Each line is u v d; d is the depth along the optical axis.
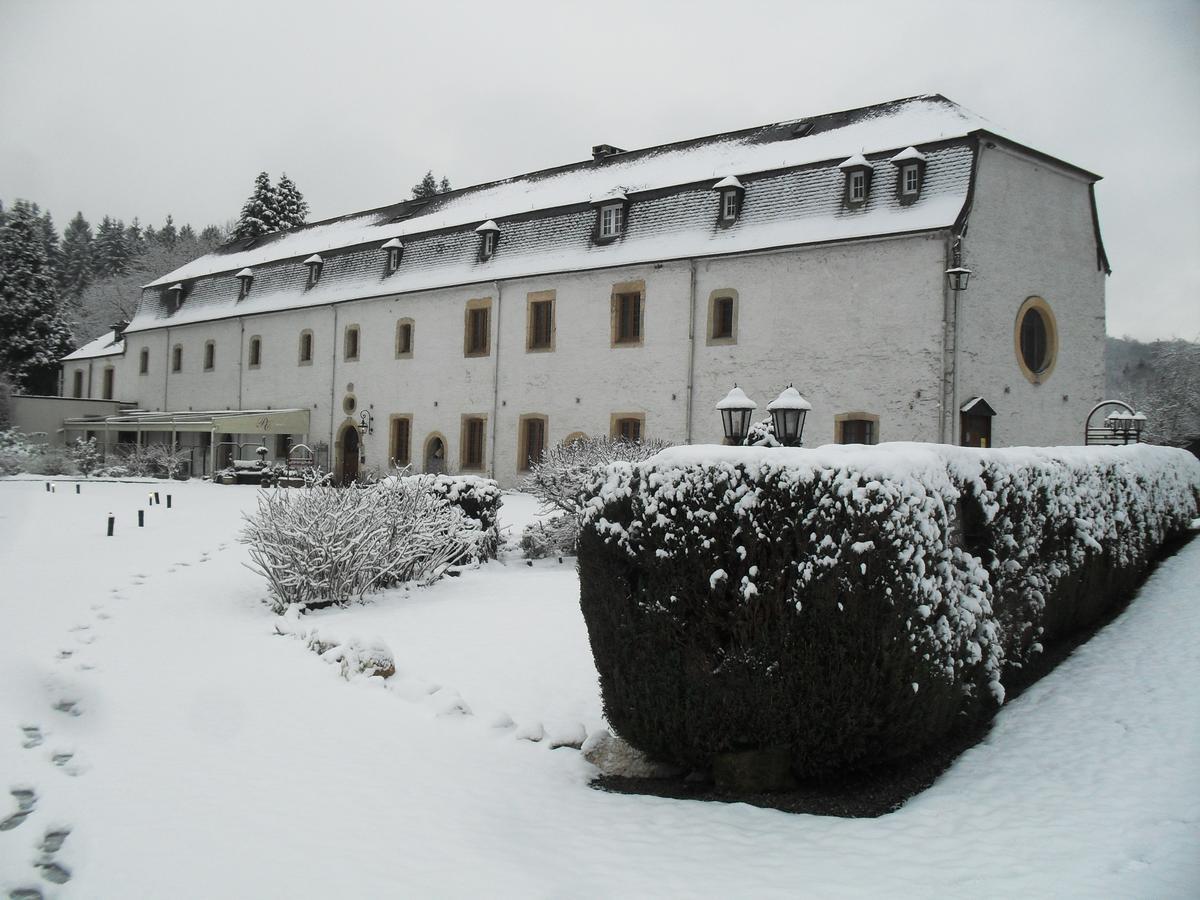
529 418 32.22
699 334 27.41
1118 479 10.45
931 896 4.36
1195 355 46.81
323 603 12.18
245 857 5.09
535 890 4.62
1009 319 23.98
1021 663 7.84
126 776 6.45
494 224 34.16
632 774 6.54
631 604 6.38
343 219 47.16
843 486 5.68
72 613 12.11
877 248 23.70
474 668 8.95
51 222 110.31
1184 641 8.61
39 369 67.50
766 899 4.43
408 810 5.81
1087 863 4.59
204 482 40.25
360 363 38.97
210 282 48.97
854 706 5.67
